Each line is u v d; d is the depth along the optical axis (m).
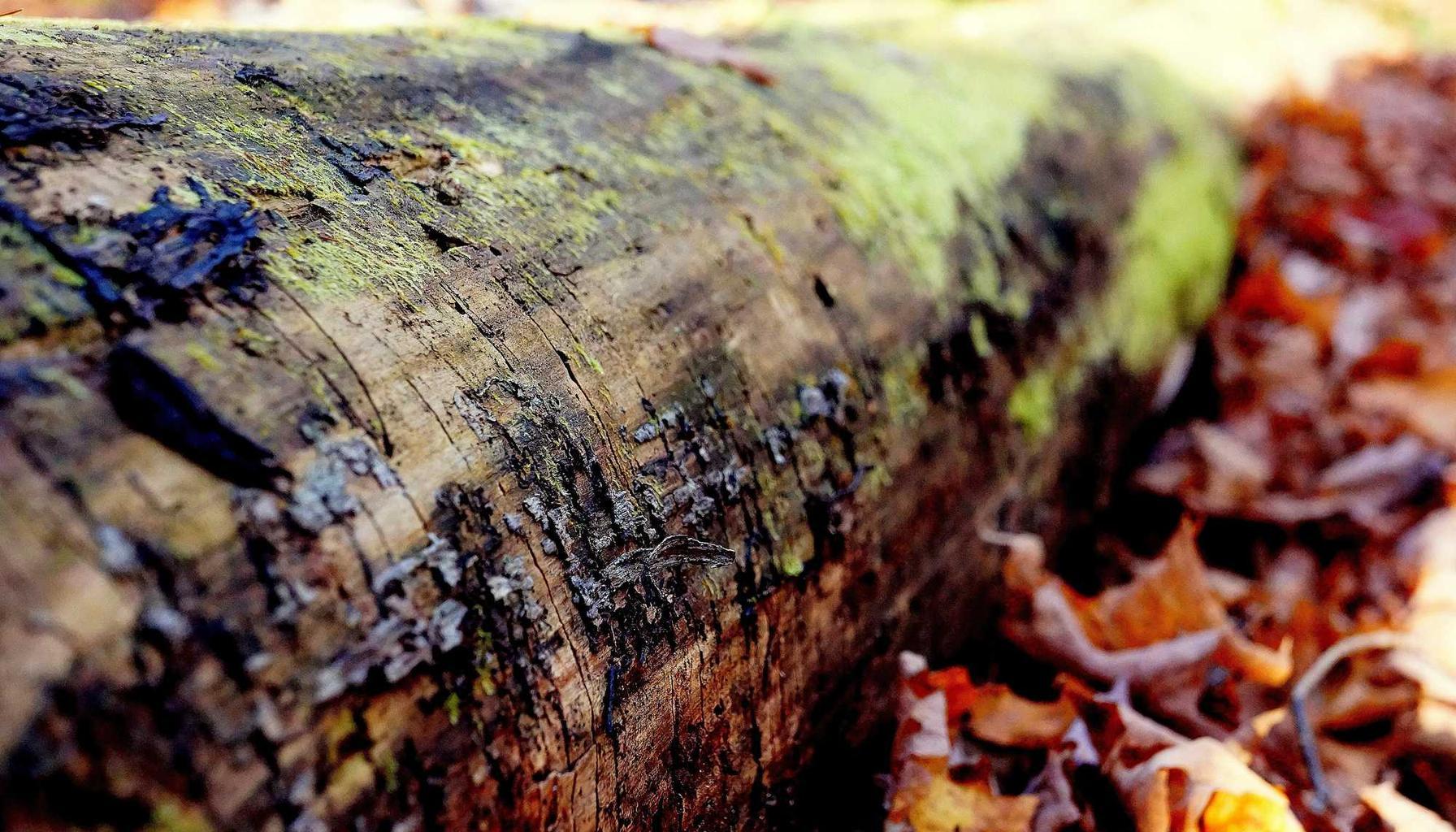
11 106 0.35
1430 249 1.02
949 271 0.52
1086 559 0.64
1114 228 0.66
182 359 0.33
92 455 0.29
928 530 0.49
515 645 0.35
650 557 0.39
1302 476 0.67
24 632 0.26
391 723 0.33
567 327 0.39
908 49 0.67
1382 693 0.51
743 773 0.42
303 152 0.39
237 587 0.31
